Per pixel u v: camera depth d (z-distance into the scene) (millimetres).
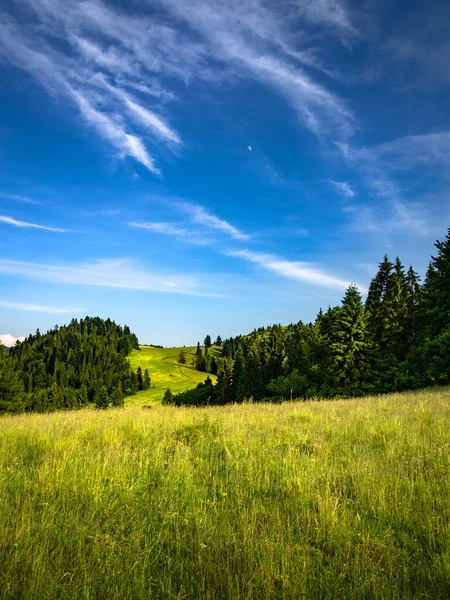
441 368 24391
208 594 3008
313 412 12336
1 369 49938
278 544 3695
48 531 3988
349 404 14688
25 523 4117
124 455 6621
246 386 53469
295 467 5953
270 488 5266
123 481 5465
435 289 31203
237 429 9008
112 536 4016
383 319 38469
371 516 4434
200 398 69500
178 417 11703
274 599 3059
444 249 30656
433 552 3662
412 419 9805
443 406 12055
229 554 3594
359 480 5234
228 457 6652
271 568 3301
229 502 4879
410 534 4043
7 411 48531
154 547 3816
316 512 4520
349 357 31625
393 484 5102
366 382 32094
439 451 6445
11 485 5395
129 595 3062
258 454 6883
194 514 4426
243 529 3936
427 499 4648
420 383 26453
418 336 33344
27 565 3354
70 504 4758
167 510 4586
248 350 96375
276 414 12109
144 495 5121
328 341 38156
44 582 3135
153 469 6121
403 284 41938
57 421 11961
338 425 9297
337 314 33656
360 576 3283
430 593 3123
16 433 9531
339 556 3568
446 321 28062
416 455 6516
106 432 9102
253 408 15070
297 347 46312
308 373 38312
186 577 3293
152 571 3441
